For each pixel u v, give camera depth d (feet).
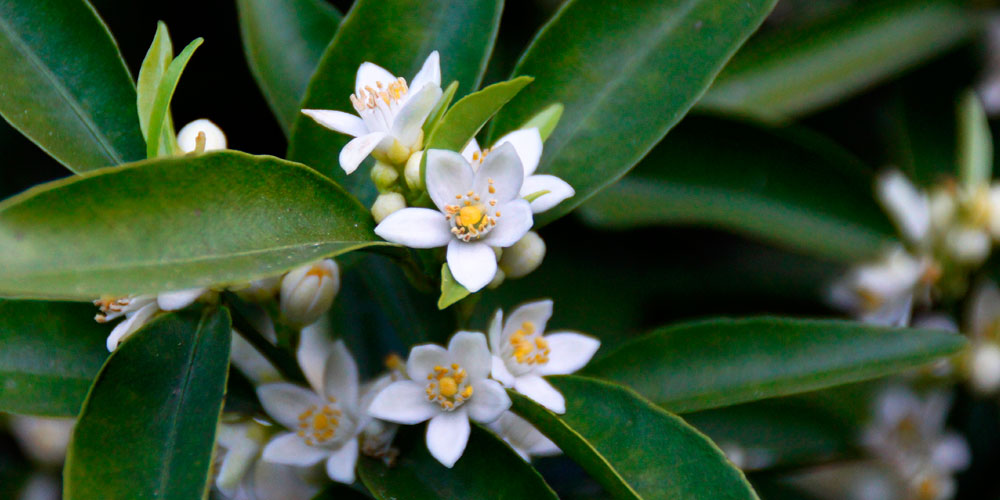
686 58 1.77
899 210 2.01
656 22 1.78
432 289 1.71
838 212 2.07
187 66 2.20
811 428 2.02
